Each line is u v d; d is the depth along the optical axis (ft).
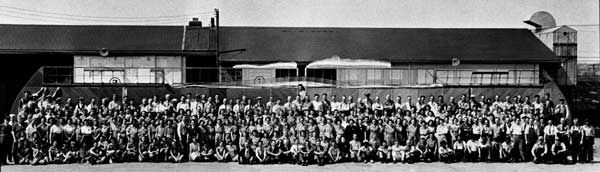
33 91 95.86
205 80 119.34
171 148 78.43
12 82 116.37
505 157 79.25
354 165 75.56
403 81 118.73
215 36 126.82
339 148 79.25
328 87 100.01
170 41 122.83
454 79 119.75
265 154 77.00
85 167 72.90
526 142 79.92
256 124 81.20
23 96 95.50
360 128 81.25
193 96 98.73
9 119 83.92
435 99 100.48
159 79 117.70
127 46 118.93
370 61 114.01
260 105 89.66
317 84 106.83
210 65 121.19
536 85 101.35
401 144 80.48
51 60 118.21
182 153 78.84
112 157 76.69
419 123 80.74
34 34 123.65
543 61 119.75
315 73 119.24
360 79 118.52
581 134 79.66
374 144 79.30
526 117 80.84
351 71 118.32
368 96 92.38
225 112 83.46
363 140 81.30
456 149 78.54
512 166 75.00
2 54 114.62
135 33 126.93
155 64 117.91
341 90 100.07
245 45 123.34
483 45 126.62
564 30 132.26
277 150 77.66
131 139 78.13
